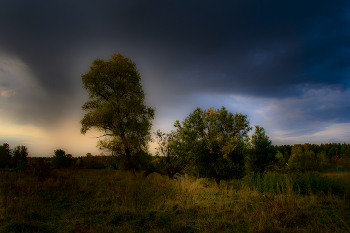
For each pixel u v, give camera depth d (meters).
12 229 4.29
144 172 19.98
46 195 7.93
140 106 21.42
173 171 19.83
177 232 4.64
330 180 10.01
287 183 9.30
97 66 20.69
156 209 6.51
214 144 12.04
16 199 6.55
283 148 95.31
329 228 4.58
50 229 4.54
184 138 13.83
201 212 6.14
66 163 33.56
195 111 13.65
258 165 14.67
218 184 11.73
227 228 4.84
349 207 6.46
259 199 7.71
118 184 11.41
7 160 39.09
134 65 22.86
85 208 6.37
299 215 5.65
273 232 4.54
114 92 22.08
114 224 5.11
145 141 21.70
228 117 12.51
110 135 20.81
